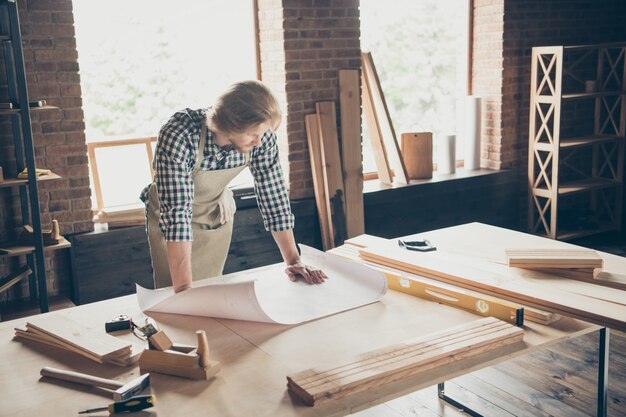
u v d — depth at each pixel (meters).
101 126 4.60
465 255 2.52
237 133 2.02
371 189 5.25
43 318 2.06
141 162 4.62
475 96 5.87
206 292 1.97
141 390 1.54
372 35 5.54
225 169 2.45
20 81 3.55
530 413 3.05
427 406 3.18
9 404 1.51
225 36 4.91
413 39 5.75
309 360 1.69
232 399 1.50
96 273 4.23
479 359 1.69
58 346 1.82
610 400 3.15
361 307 2.05
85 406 1.50
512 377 3.44
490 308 1.94
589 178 6.29
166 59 4.73
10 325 2.01
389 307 2.05
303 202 4.96
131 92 4.66
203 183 2.52
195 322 1.98
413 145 5.55
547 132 5.72
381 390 1.54
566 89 6.25
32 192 3.68
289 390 1.54
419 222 5.47
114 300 2.21
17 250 3.71
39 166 4.07
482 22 5.93
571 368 3.52
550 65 5.60
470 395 3.26
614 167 6.58
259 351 1.75
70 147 4.14
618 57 5.95
